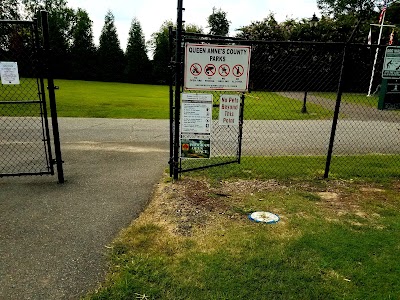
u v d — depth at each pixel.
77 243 3.28
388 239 3.42
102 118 11.31
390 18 34.59
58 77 45.41
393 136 9.23
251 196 4.51
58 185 4.82
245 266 2.90
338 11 44.12
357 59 20.69
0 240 3.31
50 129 9.00
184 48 4.27
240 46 4.33
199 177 5.16
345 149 7.61
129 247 3.21
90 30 47.84
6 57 6.80
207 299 2.48
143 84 44.53
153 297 2.50
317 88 21.00
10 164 5.83
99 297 2.50
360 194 4.71
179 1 4.05
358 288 2.65
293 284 2.67
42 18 4.32
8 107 12.59
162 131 9.20
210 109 4.50
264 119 11.83
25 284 2.67
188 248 3.19
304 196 4.57
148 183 4.98
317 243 3.31
